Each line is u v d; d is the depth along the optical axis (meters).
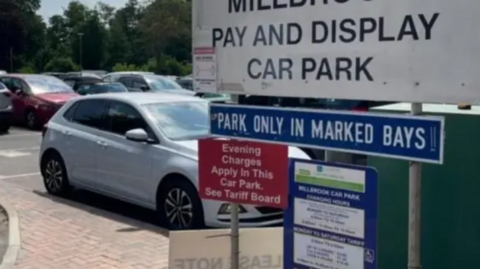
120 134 8.15
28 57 93.06
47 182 9.41
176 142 7.41
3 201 8.73
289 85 3.83
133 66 95.44
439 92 3.18
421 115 3.28
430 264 4.15
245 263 4.55
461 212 4.00
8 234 7.11
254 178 4.08
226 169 4.19
